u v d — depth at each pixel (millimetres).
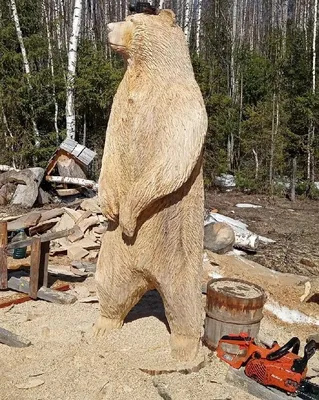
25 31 14852
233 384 3797
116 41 3682
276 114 15492
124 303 4168
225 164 14969
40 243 5520
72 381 3699
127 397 3557
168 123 3547
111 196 3854
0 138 13336
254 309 4137
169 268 3836
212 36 18312
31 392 3590
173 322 3980
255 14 32906
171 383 3697
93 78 14305
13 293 5703
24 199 10117
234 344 4004
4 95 13336
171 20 3705
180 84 3623
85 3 23109
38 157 13781
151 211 3738
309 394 3643
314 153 15461
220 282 4516
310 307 6133
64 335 4504
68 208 8086
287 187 15633
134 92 3689
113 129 3857
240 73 17547
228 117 15500
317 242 9664
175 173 3523
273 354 3758
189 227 3832
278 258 8359
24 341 4254
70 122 13039
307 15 22297
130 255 3893
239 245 8586
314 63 16375
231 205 13344
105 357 3979
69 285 6078
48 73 14125
